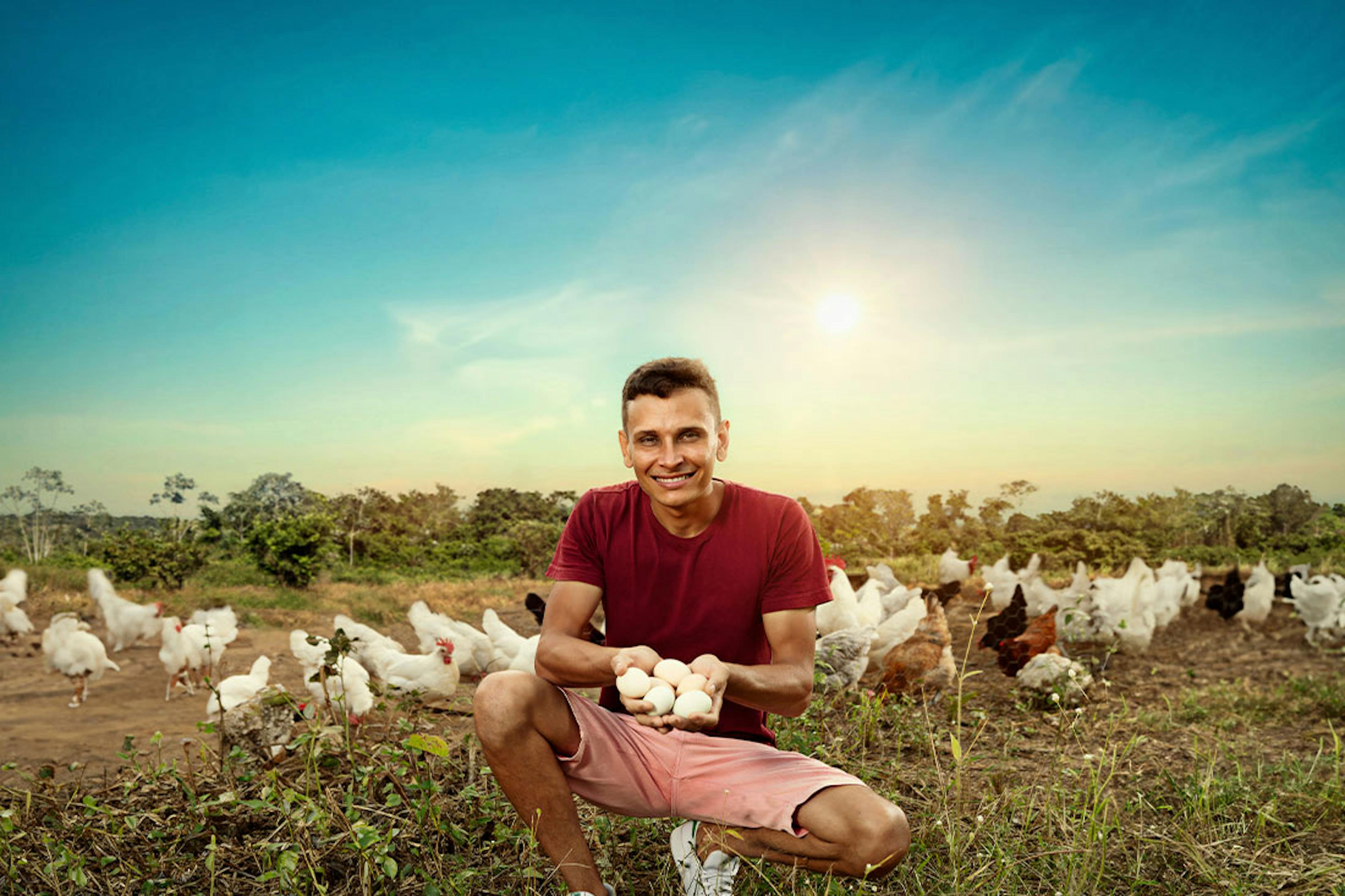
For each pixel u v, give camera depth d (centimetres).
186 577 1697
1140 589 1020
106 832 313
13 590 1188
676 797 248
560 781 241
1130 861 312
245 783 362
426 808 297
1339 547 2081
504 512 2733
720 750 246
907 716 511
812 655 251
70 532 2658
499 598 1541
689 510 247
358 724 471
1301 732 532
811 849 230
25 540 2530
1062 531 2186
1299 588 921
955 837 296
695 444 237
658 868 297
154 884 280
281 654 953
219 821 334
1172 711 586
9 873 282
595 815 335
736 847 243
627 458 254
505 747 235
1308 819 355
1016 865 291
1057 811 337
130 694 734
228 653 952
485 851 305
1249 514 2281
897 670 590
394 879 280
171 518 2147
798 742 388
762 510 253
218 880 294
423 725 433
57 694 732
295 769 383
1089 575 1620
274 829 328
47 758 506
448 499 3006
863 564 1911
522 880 281
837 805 224
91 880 290
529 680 241
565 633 249
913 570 1811
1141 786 404
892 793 352
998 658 809
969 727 523
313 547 1752
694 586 251
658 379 238
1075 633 773
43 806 357
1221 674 756
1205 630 1042
